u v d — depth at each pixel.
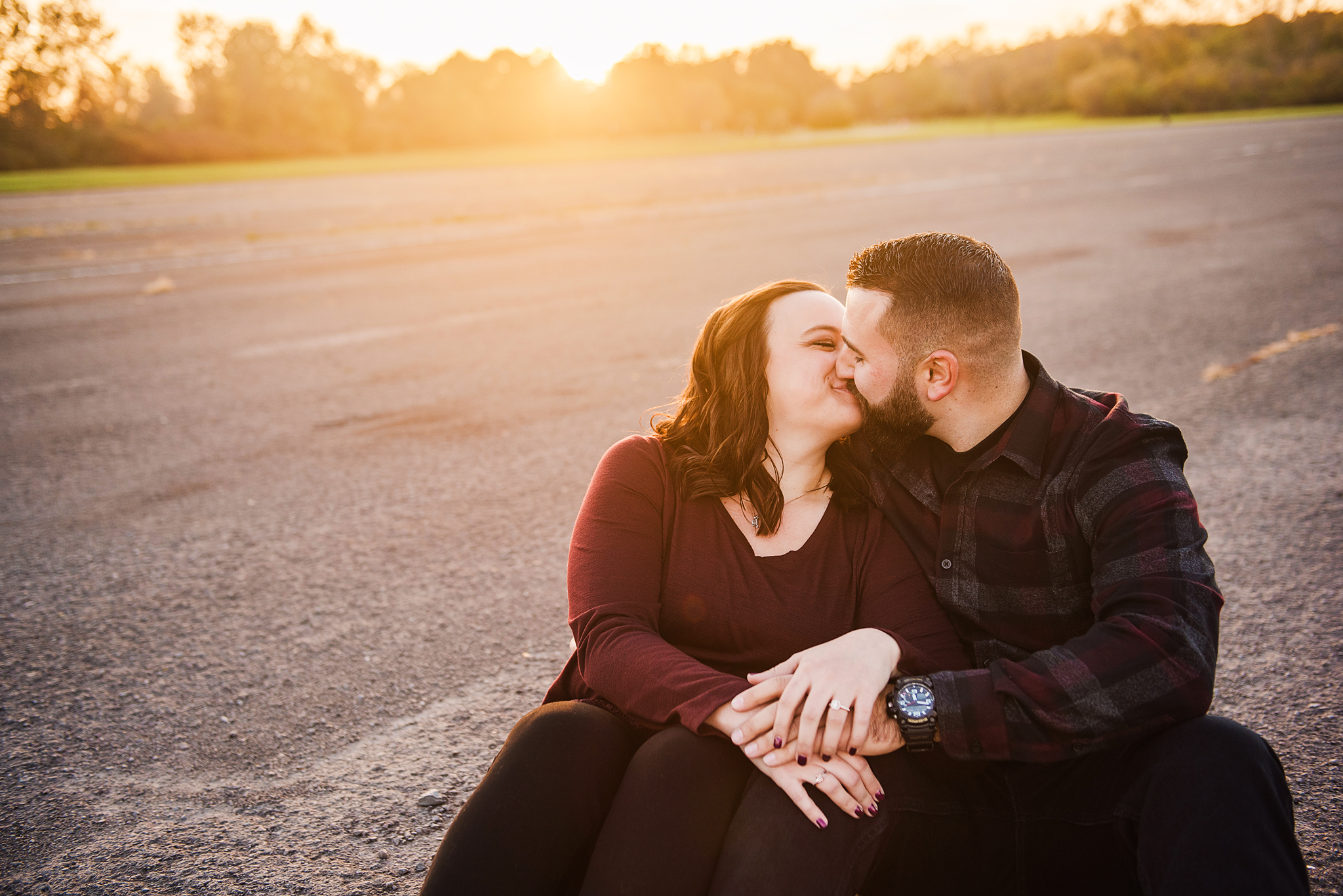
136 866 1.92
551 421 5.22
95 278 10.95
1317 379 5.38
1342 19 83.75
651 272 10.40
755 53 132.62
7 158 48.09
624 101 104.56
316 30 82.69
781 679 1.38
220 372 6.48
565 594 3.23
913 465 1.62
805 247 11.88
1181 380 5.50
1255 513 3.67
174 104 82.38
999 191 18.42
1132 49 90.00
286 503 4.09
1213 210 13.80
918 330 1.45
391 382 6.13
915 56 141.12
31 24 49.91
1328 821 1.98
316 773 2.25
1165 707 1.27
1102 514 1.41
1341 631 2.77
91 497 4.19
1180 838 1.15
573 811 1.26
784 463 1.64
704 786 1.28
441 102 85.25
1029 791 1.37
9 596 3.26
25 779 2.23
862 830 1.30
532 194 23.59
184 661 2.81
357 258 12.43
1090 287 8.59
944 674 1.37
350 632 2.98
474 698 2.59
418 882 1.86
